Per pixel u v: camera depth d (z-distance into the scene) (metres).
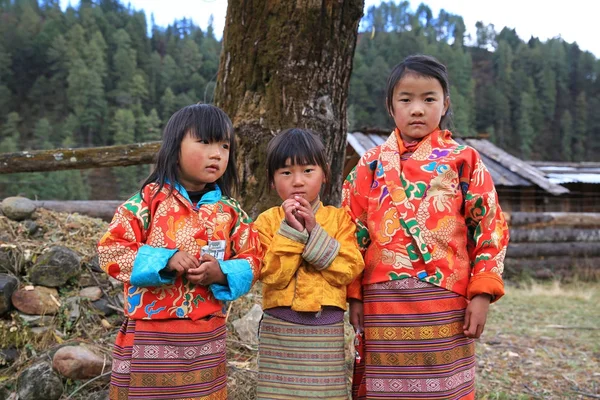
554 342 4.17
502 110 56.69
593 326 4.79
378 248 1.81
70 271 2.82
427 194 1.78
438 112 1.86
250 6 3.09
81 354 2.37
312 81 3.11
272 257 1.77
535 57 68.06
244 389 2.33
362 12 3.21
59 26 58.75
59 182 24.86
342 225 1.88
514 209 9.87
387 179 1.84
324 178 1.95
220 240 1.71
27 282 2.75
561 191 9.13
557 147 54.94
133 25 63.66
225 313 1.81
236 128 3.15
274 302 1.79
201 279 1.60
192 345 1.63
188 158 1.70
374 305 1.79
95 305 2.78
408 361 1.71
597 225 9.40
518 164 10.00
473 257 1.80
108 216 5.75
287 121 3.09
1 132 42.09
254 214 3.10
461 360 1.74
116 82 50.47
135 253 1.59
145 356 1.59
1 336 2.55
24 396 2.28
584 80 66.75
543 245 9.14
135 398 1.57
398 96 1.88
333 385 1.73
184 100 46.31
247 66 3.14
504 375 3.30
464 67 58.31
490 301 1.70
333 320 1.78
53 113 46.41
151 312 1.62
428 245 1.74
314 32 3.05
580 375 3.34
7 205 3.15
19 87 50.00
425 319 1.71
